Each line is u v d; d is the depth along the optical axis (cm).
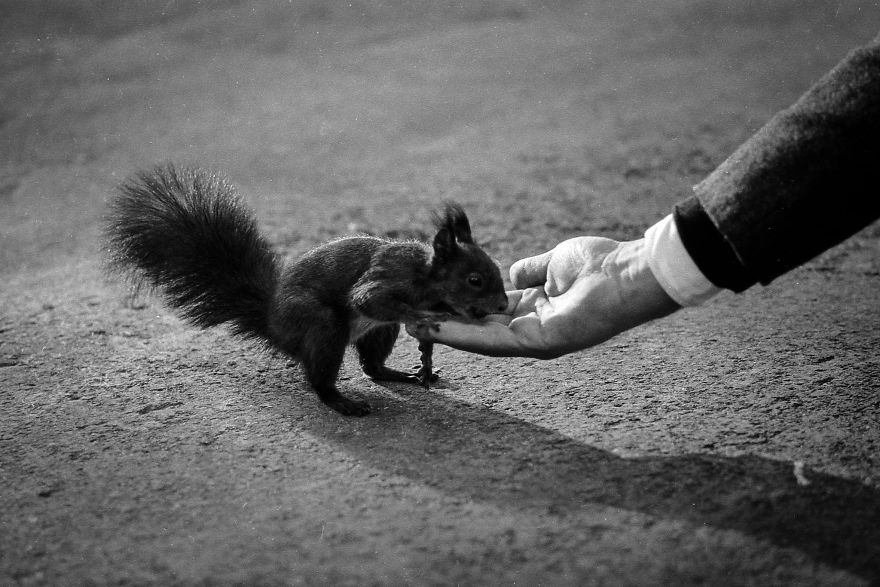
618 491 150
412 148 300
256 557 145
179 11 492
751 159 145
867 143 142
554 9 509
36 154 304
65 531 148
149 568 144
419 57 424
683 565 143
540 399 165
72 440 159
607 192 240
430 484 152
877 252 203
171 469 155
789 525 146
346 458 156
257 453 157
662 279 148
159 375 172
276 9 497
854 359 170
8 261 216
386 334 170
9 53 426
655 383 167
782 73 369
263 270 174
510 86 376
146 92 376
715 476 151
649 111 330
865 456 153
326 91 374
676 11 490
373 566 143
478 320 167
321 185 259
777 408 161
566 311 152
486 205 232
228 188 179
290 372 172
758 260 145
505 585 142
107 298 195
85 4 490
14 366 175
